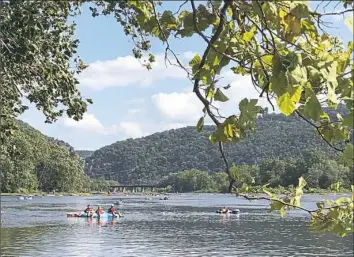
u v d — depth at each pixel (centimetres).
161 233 4506
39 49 1448
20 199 11950
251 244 3734
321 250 3441
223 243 3791
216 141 293
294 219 6156
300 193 365
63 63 1543
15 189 13238
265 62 272
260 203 11056
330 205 353
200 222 5753
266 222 5722
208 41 275
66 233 4409
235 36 283
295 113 248
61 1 1355
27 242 3756
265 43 273
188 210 8238
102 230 4734
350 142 280
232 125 286
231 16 278
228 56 279
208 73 289
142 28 303
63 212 7212
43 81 1558
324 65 240
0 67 1297
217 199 13950
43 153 12744
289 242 3847
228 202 11662
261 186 365
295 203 361
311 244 3725
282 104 227
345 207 347
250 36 281
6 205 9175
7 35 1348
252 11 250
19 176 12794
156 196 17250
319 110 228
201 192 19875
